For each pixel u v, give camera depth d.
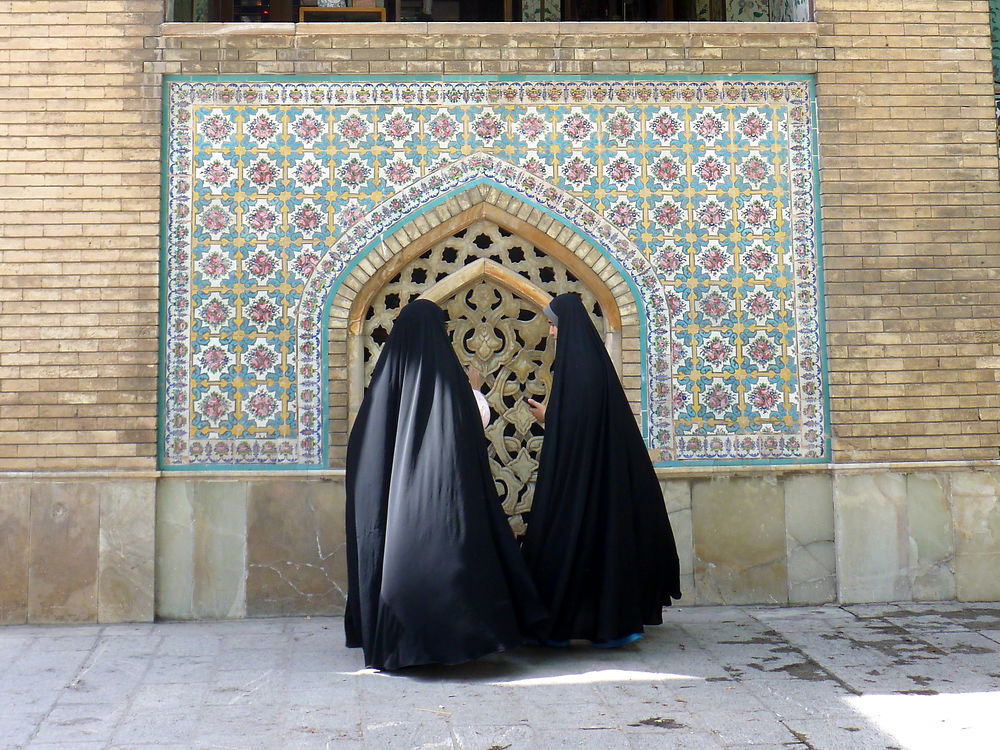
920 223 4.73
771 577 4.63
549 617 3.81
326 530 4.50
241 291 4.55
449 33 4.66
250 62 4.60
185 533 4.45
